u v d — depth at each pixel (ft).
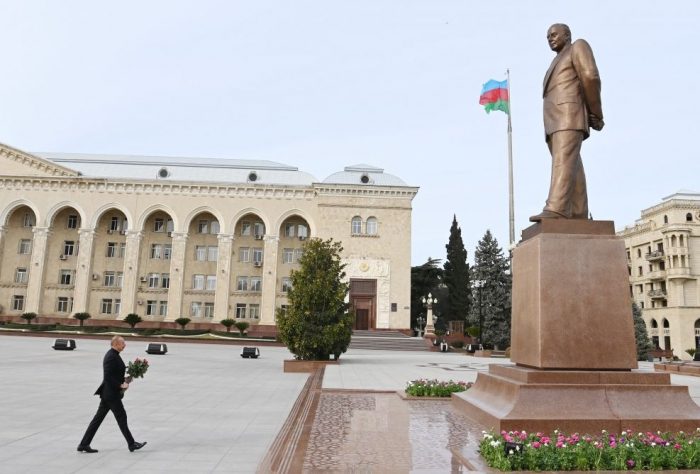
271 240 163.94
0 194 164.45
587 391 25.17
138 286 163.63
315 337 71.51
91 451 23.12
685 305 194.80
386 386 49.24
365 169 171.94
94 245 165.07
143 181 164.14
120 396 23.48
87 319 158.61
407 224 162.30
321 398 40.52
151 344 93.25
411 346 132.36
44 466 20.68
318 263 75.72
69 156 181.06
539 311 26.81
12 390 43.19
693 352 130.93
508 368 28.76
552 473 18.62
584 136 29.94
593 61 28.86
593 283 27.12
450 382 43.34
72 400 38.19
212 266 167.63
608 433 22.90
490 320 146.61
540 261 27.25
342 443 24.36
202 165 173.99
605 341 26.61
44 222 163.32
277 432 28.12
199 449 23.99
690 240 197.67
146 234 168.04
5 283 163.53
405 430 27.35
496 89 104.88
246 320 163.53
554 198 28.86
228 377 58.44
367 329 157.38
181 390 46.11
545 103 30.48
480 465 19.76
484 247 151.12
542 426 24.08
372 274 159.12
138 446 23.52
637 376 25.73
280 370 69.56
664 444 20.72
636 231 222.07
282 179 171.73
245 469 20.66
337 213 161.99
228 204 165.37
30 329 135.74
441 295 224.33
